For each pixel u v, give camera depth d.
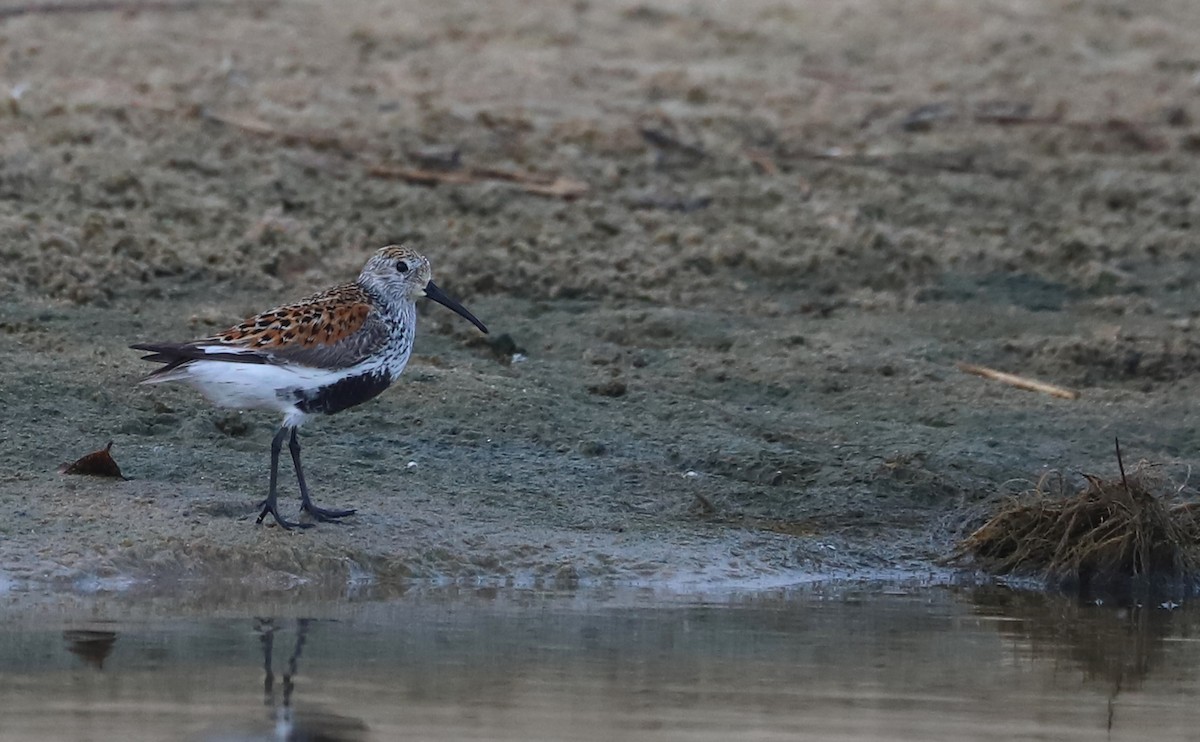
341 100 22.25
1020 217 20.86
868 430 15.03
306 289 16.89
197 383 11.68
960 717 9.34
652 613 11.33
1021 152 23.11
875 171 21.91
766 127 23.11
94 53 23.06
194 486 12.66
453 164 20.50
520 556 12.20
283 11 25.72
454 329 16.58
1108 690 9.98
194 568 11.48
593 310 17.33
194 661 9.83
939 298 18.25
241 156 19.86
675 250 18.91
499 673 9.81
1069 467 14.43
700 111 23.41
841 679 10.00
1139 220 20.81
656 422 14.90
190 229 17.95
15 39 23.36
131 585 11.28
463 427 14.29
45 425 13.40
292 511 12.38
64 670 9.57
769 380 15.96
